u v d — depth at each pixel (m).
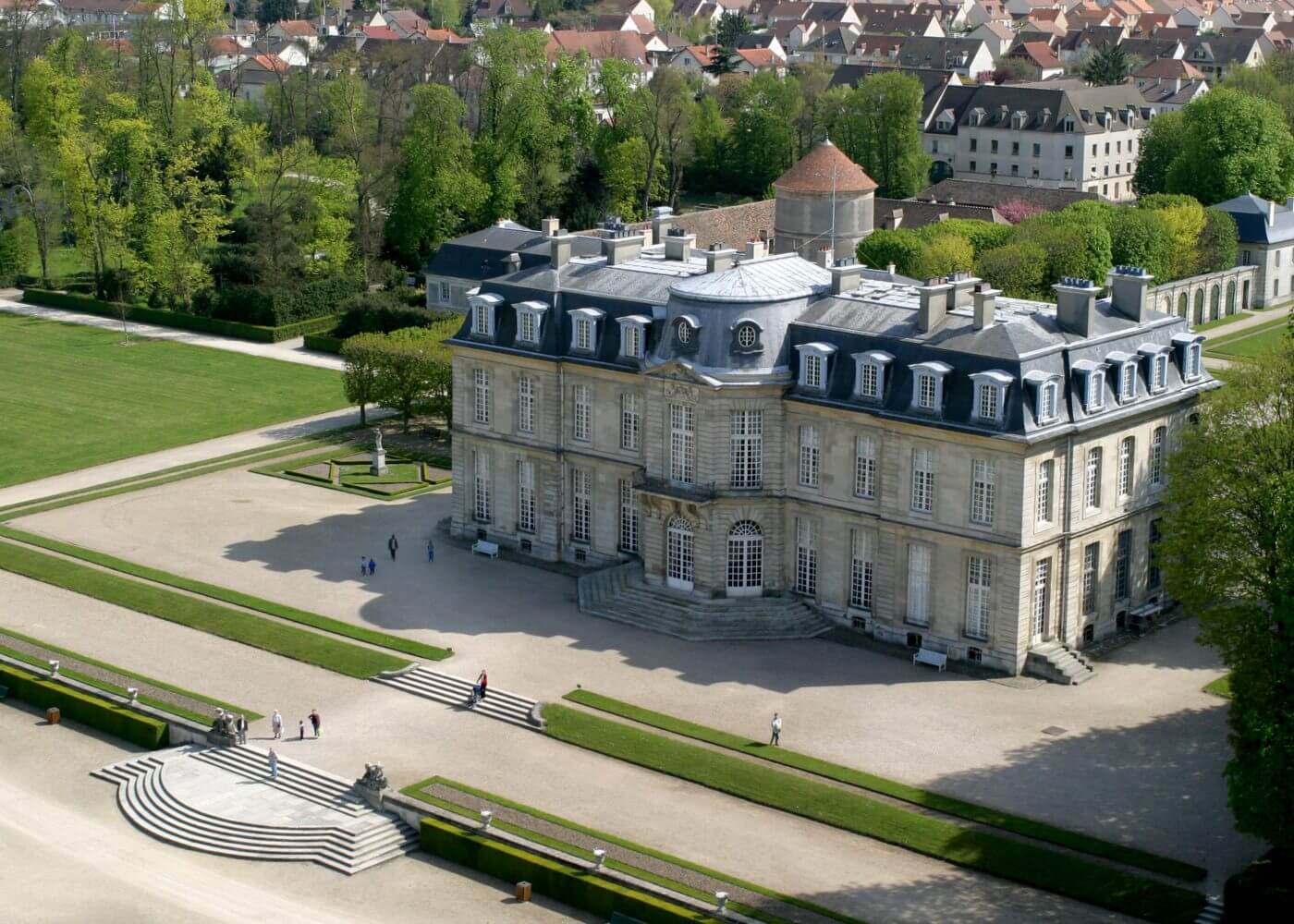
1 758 166.62
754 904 134.62
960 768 155.25
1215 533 163.75
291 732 167.62
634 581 196.12
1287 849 131.62
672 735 163.62
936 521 175.75
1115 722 163.50
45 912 139.75
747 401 184.75
